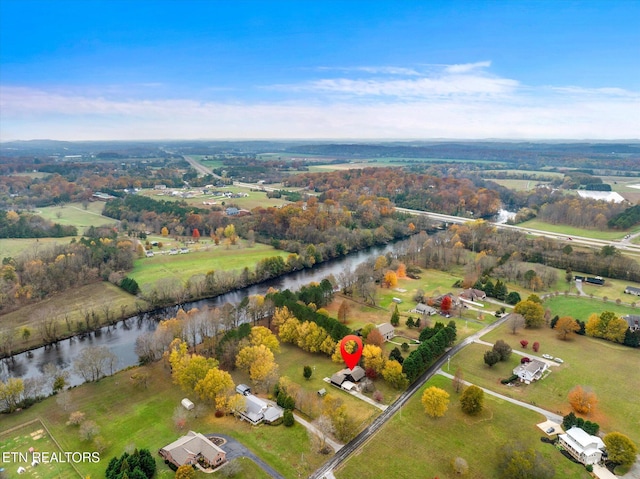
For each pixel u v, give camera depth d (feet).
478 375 452.76
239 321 584.40
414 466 324.19
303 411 389.80
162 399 412.98
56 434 363.76
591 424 354.74
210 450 326.85
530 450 316.19
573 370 465.06
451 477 313.32
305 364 477.77
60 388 429.38
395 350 469.98
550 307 645.10
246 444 348.18
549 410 393.70
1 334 545.85
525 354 500.33
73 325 583.99
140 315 644.69
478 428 367.04
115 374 460.96
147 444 349.20
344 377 435.94
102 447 344.28
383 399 409.49
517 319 553.64
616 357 496.64
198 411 385.09
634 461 328.08
